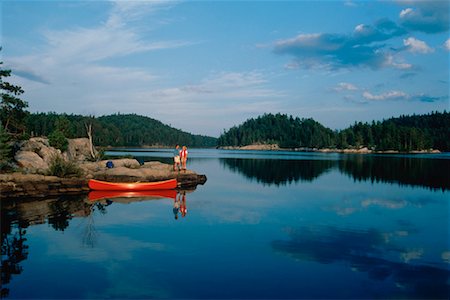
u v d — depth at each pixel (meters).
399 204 22.23
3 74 38.34
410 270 10.45
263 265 10.70
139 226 15.44
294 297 8.55
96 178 28.44
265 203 22.33
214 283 9.30
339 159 91.69
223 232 14.61
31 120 119.69
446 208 20.91
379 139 187.50
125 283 9.21
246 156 112.50
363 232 14.91
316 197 25.11
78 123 134.12
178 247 12.38
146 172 30.09
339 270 10.38
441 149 192.12
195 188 30.14
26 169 28.55
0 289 8.82
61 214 17.86
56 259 10.98
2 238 13.25
